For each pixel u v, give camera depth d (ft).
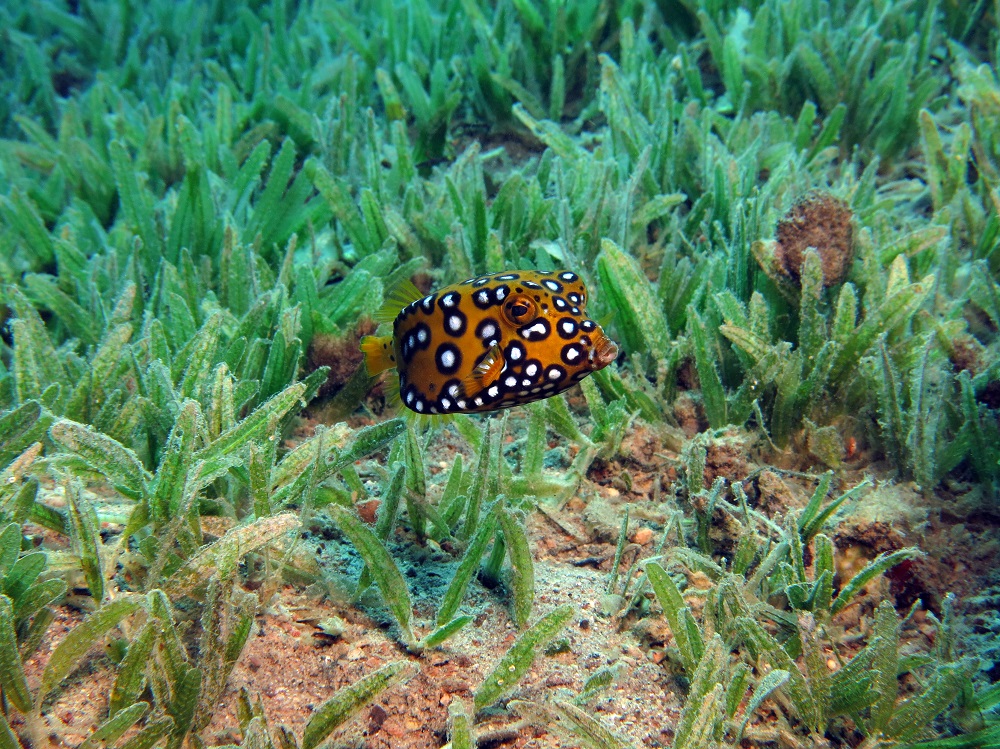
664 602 0.99
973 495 1.18
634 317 1.40
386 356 0.99
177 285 1.46
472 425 1.22
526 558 1.02
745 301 1.49
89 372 1.16
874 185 1.91
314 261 1.71
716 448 1.20
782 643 1.06
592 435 1.28
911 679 1.03
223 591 0.90
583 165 1.84
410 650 0.99
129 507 1.04
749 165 1.83
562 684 0.97
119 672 0.85
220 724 0.90
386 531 1.07
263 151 1.91
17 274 1.71
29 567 0.91
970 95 1.88
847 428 1.30
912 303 1.26
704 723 0.87
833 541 1.14
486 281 0.88
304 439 1.32
